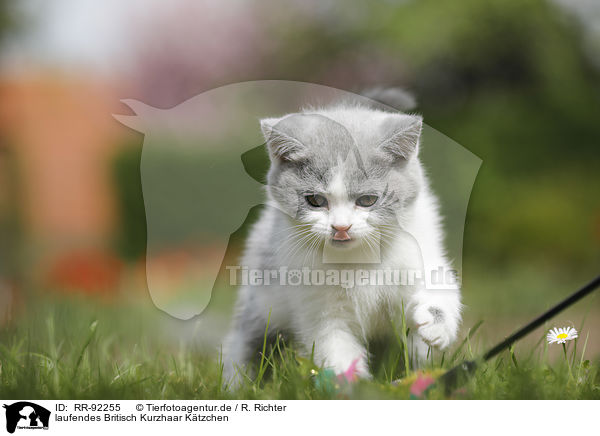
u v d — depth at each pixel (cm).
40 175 1437
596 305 940
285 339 534
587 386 444
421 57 1162
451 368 438
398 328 509
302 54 1287
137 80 1675
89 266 1095
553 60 1195
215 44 1623
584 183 1219
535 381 434
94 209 1437
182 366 541
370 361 524
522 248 1182
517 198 1187
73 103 1517
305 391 433
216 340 662
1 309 841
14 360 504
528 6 1182
